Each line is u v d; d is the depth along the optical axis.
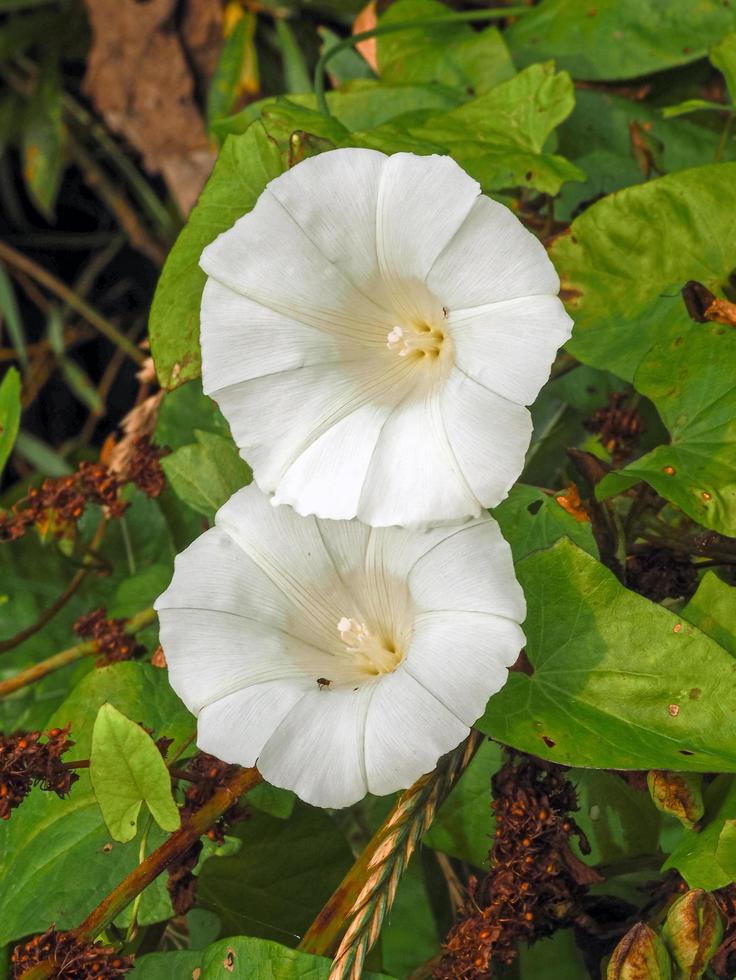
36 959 0.26
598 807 0.30
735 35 0.31
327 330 0.28
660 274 0.29
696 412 0.28
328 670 0.27
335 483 0.27
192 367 0.30
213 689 0.27
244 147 0.31
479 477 0.25
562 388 0.33
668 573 0.29
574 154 0.34
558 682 0.27
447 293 0.26
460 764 0.27
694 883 0.26
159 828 0.29
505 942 0.27
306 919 0.30
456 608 0.25
